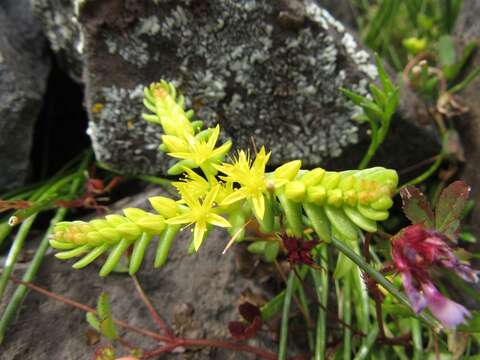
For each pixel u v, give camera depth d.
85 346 0.10
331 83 0.12
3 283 0.10
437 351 0.10
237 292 0.11
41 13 0.14
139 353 0.10
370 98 0.13
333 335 0.11
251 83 0.12
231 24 0.11
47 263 0.11
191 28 0.11
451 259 0.06
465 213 0.13
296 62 0.12
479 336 0.10
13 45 0.14
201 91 0.12
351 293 0.12
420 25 0.18
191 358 0.10
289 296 0.10
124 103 0.12
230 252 0.12
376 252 0.13
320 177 0.07
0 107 0.12
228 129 0.12
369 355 0.11
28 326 0.10
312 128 0.13
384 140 0.13
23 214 0.11
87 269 0.11
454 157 0.14
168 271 0.12
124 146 0.12
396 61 0.17
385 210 0.07
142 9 0.11
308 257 0.09
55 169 0.16
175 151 0.09
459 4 0.17
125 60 0.12
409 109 0.13
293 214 0.07
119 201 0.13
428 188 0.14
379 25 0.18
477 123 0.14
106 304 0.09
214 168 0.08
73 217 0.13
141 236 0.08
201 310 0.11
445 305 0.06
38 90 0.14
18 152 0.13
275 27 0.12
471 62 0.15
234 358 0.10
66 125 0.16
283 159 0.13
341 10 0.19
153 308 0.11
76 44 0.14
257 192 0.07
